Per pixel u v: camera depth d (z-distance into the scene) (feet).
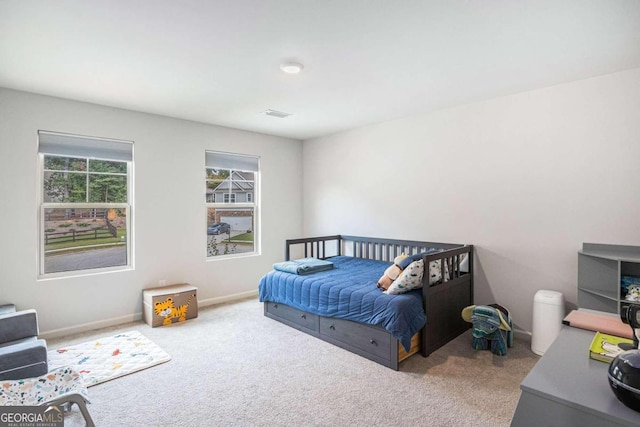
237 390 7.89
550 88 10.12
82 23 6.57
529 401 3.41
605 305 9.03
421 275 9.39
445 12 6.21
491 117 11.28
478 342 9.93
